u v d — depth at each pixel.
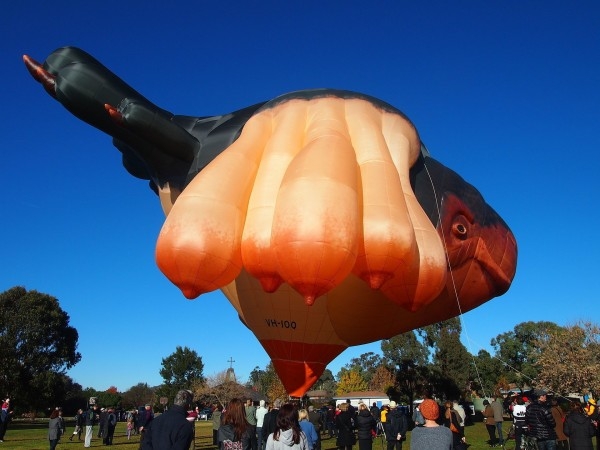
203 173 8.50
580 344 41.19
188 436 4.80
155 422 4.82
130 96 10.87
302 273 7.07
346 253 7.12
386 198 8.08
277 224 7.23
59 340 49.25
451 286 11.30
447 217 11.04
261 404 13.00
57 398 49.12
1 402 43.91
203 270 7.75
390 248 7.69
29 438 23.62
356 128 9.48
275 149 9.00
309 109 9.86
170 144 10.95
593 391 39.06
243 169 8.70
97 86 10.65
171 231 7.79
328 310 10.42
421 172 11.16
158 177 11.60
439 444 4.29
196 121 12.17
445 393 35.88
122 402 83.75
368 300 10.04
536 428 9.44
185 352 78.06
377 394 64.19
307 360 10.88
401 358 36.69
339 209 7.18
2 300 47.47
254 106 11.81
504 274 11.98
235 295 11.30
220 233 7.82
